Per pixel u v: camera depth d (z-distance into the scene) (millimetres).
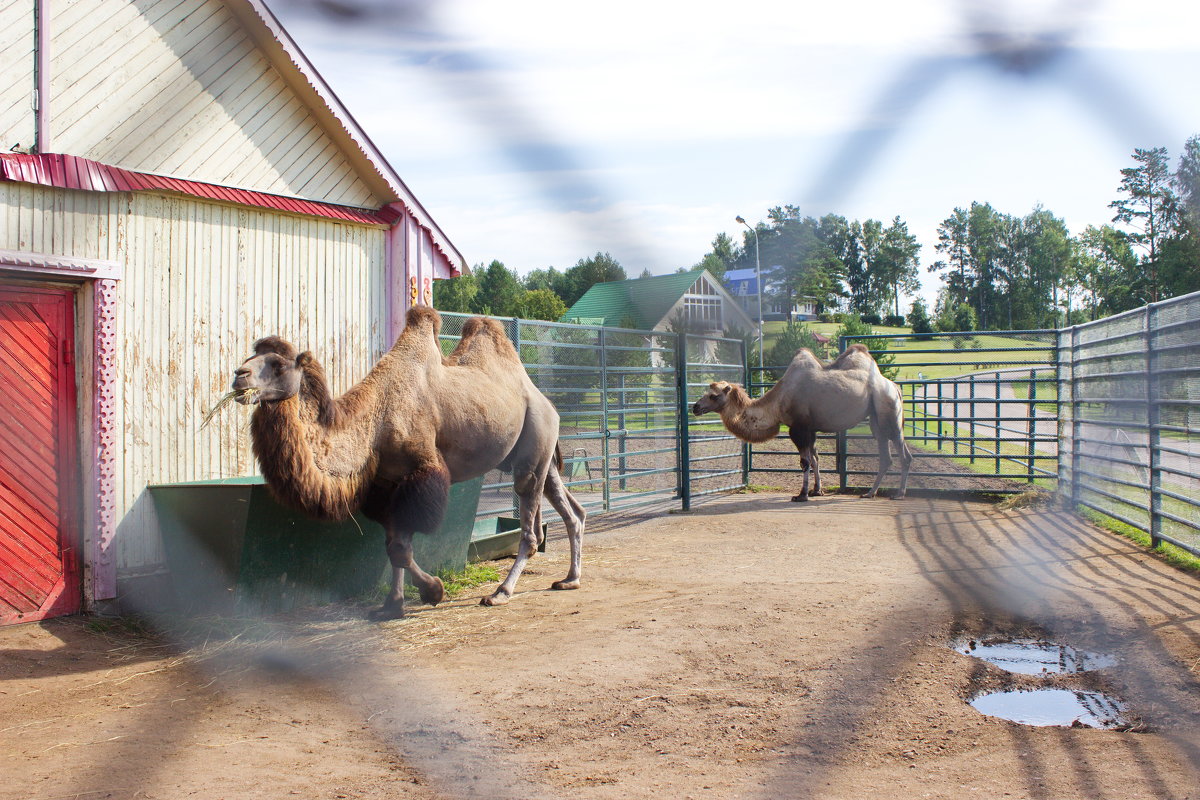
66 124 6812
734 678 5324
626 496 13148
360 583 7625
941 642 6102
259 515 6715
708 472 14961
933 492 15125
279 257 8219
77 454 6938
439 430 7016
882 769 3994
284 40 7867
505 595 7504
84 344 6953
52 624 6605
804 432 14219
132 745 4383
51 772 4012
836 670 5438
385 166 8820
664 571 8789
